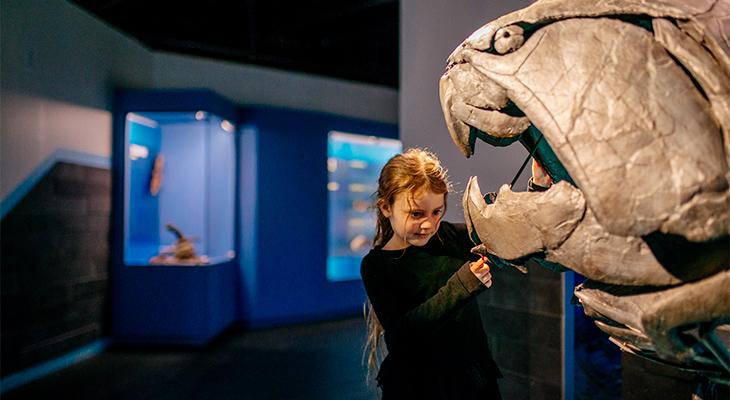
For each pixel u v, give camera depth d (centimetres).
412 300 125
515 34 83
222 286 477
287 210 532
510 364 217
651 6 78
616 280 76
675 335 74
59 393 331
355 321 546
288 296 533
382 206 124
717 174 68
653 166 69
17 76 344
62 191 388
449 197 219
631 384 178
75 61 401
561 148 73
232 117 500
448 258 129
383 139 604
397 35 602
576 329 281
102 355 419
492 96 86
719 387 144
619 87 73
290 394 327
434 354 121
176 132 468
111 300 446
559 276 198
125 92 445
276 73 576
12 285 342
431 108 230
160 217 479
